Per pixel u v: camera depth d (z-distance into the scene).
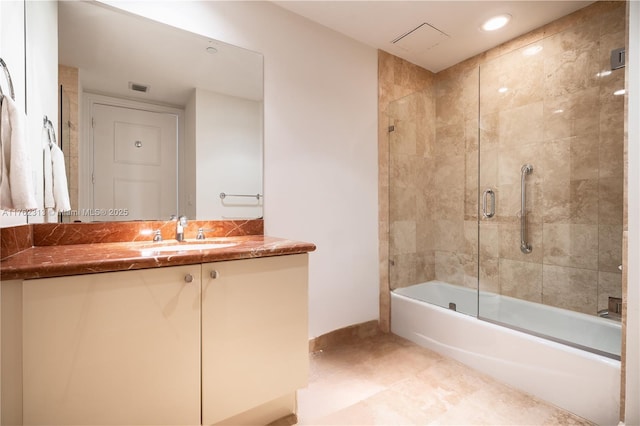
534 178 2.12
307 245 1.36
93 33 1.43
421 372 1.83
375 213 2.40
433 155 2.72
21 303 0.84
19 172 0.87
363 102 2.33
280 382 1.30
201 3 1.68
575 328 1.91
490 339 1.77
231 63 1.77
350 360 1.97
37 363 0.86
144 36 1.55
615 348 1.68
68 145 1.39
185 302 1.08
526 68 2.14
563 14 1.97
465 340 1.91
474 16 2.01
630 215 1.27
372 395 1.60
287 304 1.32
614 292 1.79
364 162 2.34
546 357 1.53
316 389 1.65
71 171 1.39
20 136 0.88
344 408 1.50
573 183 1.95
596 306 1.86
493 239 2.34
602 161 1.83
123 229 1.51
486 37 2.25
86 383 0.92
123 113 1.51
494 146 2.32
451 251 2.61
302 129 2.03
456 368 1.87
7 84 0.95
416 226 2.63
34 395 0.86
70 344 0.90
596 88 1.84
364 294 2.35
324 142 2.13
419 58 2.57
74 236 1.40
